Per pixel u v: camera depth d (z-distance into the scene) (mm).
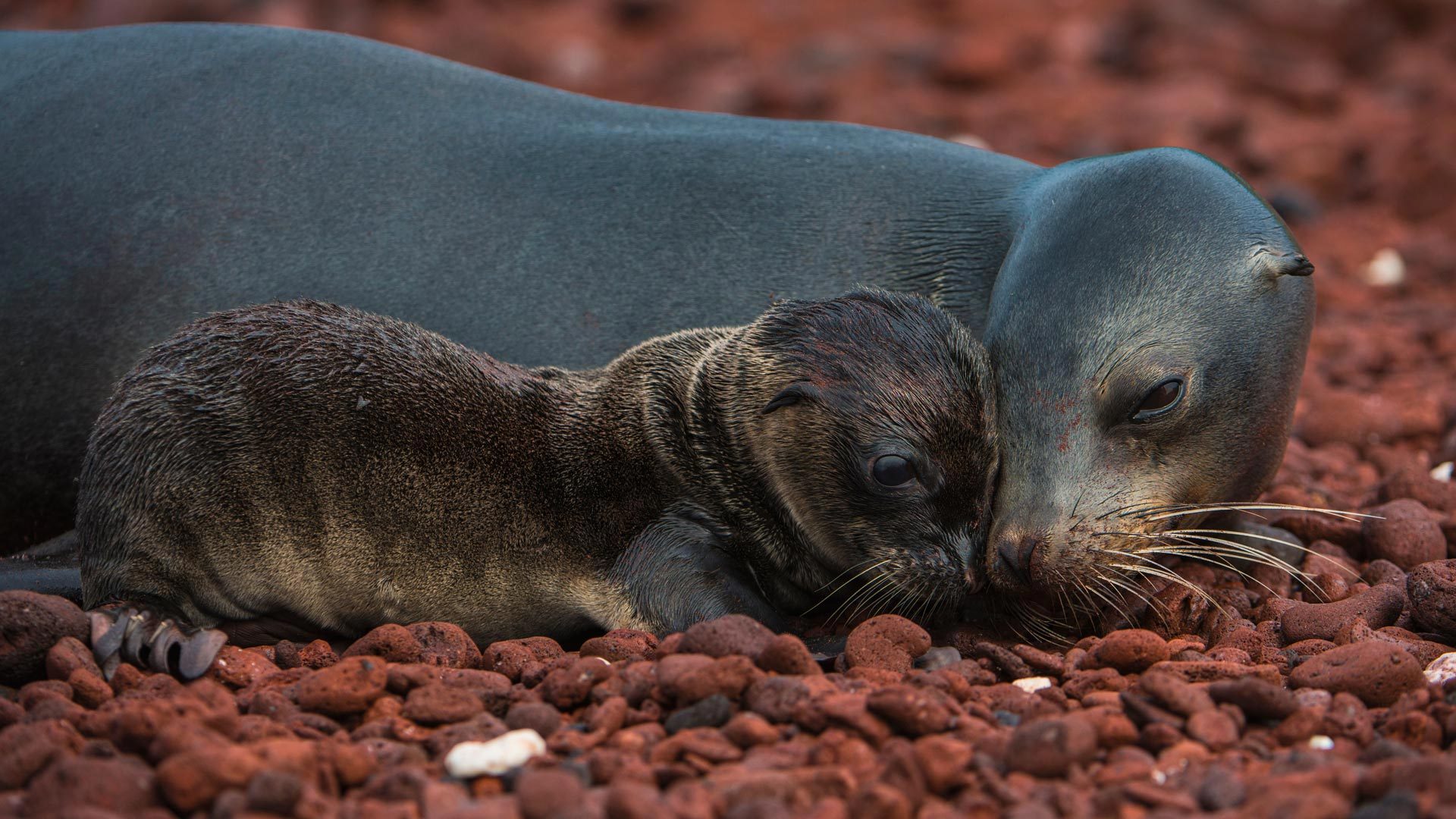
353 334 23172
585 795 15797
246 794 15828
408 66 29422
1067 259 24938
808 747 17688
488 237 27547
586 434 24016
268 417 22109
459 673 20312
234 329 22656
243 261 27234
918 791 16109
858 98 64812
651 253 27578
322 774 16844
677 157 28391
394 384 22859
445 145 28172
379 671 19688
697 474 23922
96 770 16000
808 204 27906
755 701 18625
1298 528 28000
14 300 27344
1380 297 48750
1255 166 59344
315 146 27906
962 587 23188
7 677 20656
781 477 23609
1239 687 18594
